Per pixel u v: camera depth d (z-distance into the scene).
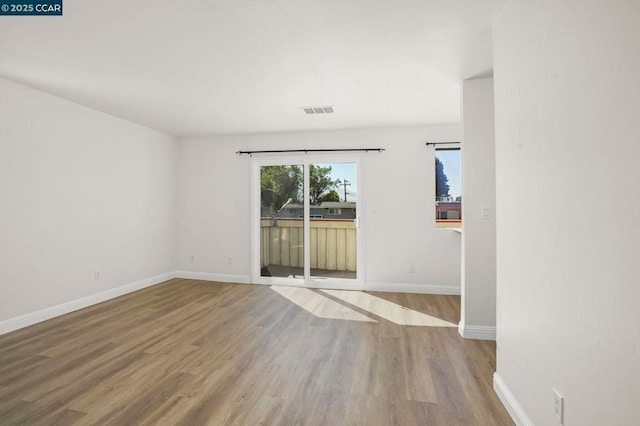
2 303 3.21
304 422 1.90
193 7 2.00
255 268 5.46
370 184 5.04
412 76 3.08
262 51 2.59
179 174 5.76
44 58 2.71
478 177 3.12
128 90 3.47
